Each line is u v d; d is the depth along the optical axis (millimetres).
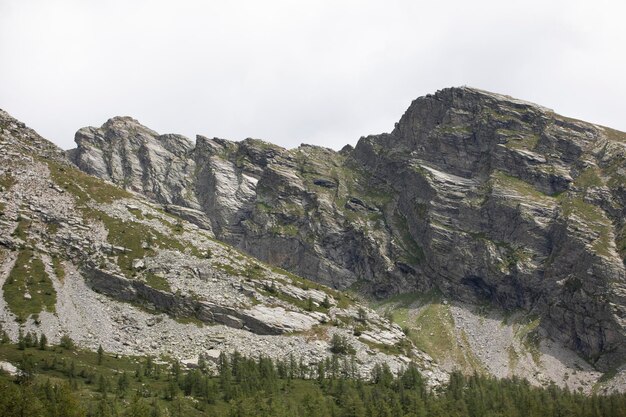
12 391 147500
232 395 188375
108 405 157250
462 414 187000
